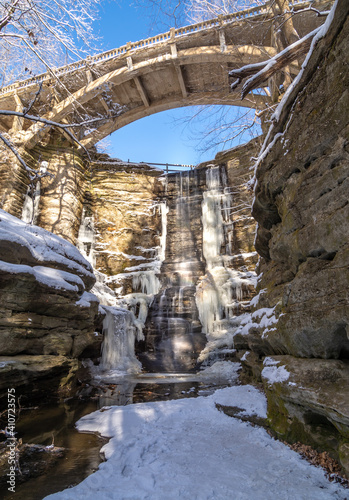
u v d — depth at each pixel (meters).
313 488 2.38
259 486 2.47
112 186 21.98
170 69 17.95
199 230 21.27
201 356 14.05
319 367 3.07
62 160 19.69
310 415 3.15
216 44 16.47
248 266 17.98
